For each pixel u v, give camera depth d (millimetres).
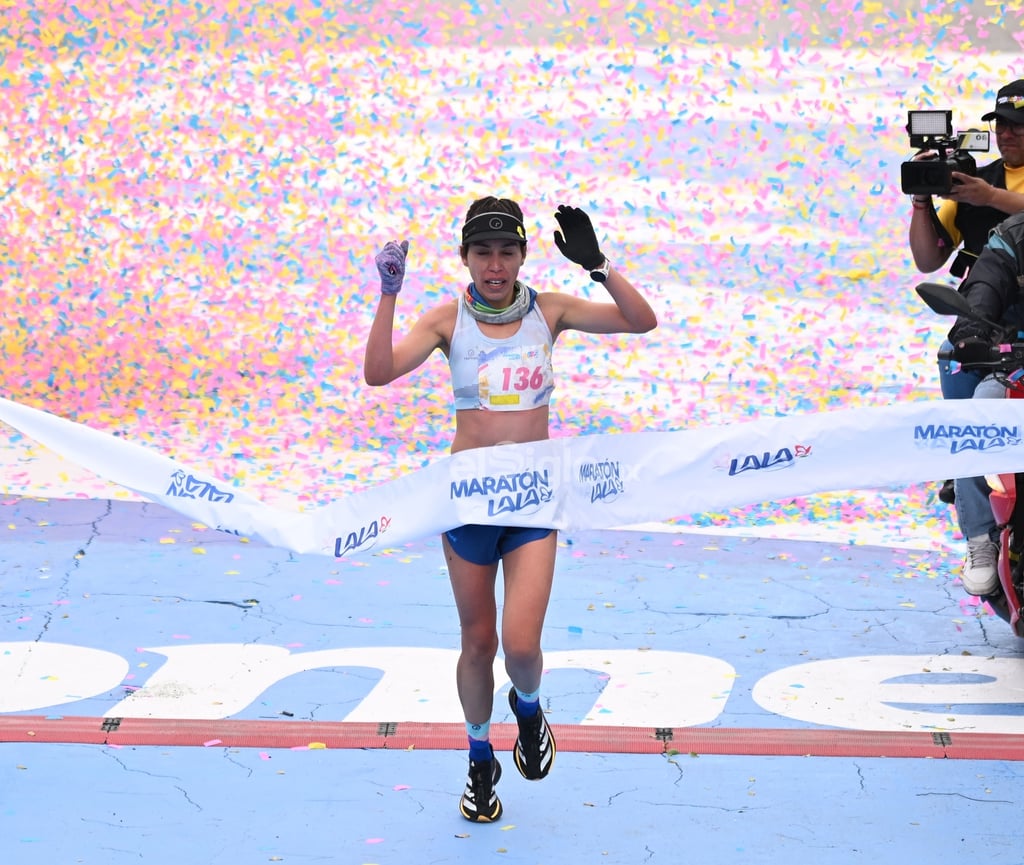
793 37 47906
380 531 14852
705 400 34938
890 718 18016
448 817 15430
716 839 14906
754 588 23312
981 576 19609
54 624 21453
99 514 27453
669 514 15195
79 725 17594
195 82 45156
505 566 14711
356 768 16656
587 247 14172
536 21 48281
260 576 23891
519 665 14133
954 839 14891
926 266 22188
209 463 31266
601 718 18000
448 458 14633
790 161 44750
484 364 14547
